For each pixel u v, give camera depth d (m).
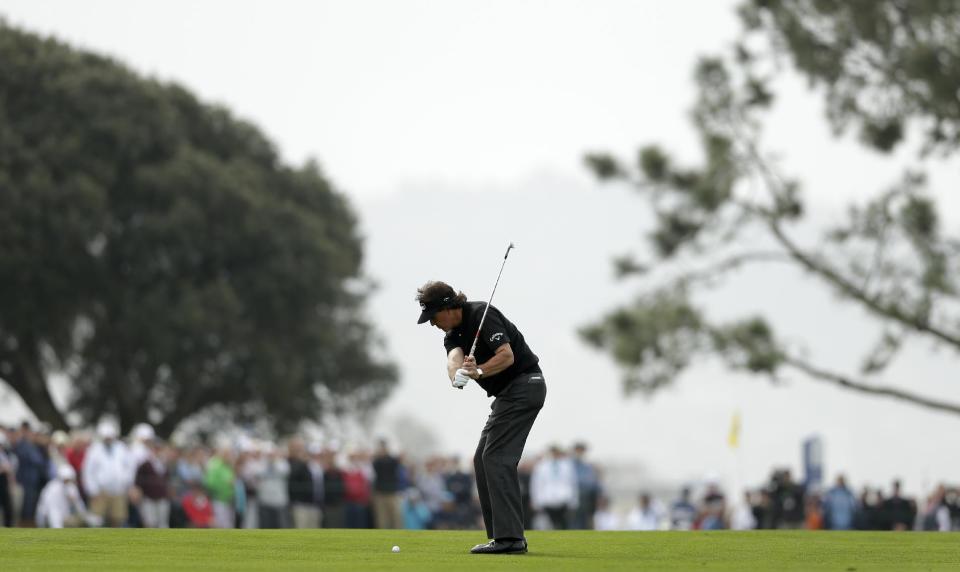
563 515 91.06
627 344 86.00
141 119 164.00
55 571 31.33
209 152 175.50
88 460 76.38
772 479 104.69
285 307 169.12
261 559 35.16
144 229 156.25
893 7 87.56
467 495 100.25
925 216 85.56
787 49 90.25
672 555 37.12
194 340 157.00
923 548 40.78
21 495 75.88
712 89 91.31
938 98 83.81
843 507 102.19
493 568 32.06
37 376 163.50
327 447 89.38
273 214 169.50
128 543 40.28
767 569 32.59
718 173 89.50
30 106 160.62
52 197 150.75
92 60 171.00
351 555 36.56
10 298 151.25
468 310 36.47
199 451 88.69
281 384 168.00
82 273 154.12
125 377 165.88
